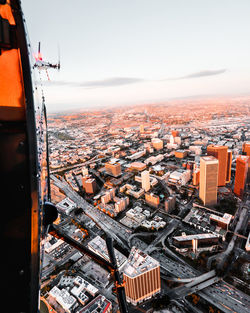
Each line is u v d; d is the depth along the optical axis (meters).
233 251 134.50
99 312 98.25
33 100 7.89
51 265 131.75
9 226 7.99
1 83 7.40
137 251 117.62
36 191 8.27
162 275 120.19
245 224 159.62
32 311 8.67
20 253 8.25
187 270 122.62
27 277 8.44
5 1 6.90
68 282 117.50
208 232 150.12
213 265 122.88
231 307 100.75
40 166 9.69
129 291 104.88
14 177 7.88
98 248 136.88
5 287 8.17
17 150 7.87
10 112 7.67
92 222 172.50
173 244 140.25
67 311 101.50
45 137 15.31
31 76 7.81
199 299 105.19
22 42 7.46
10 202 7.95
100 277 121.25
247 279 114.06
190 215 171.38
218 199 192.75
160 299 104.06
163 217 174.50
